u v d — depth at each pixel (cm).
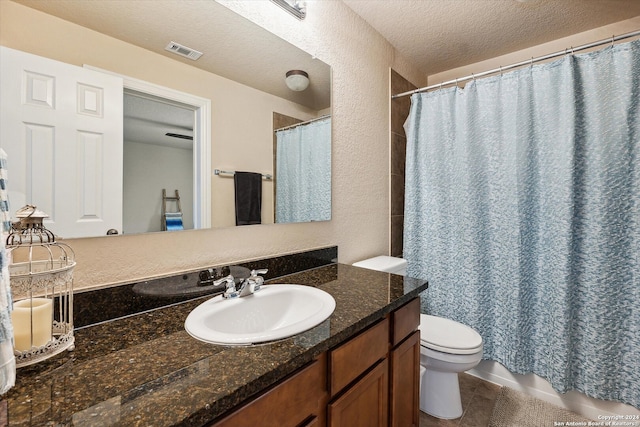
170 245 97
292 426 67
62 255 76
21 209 65
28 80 72
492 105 176
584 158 150
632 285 141
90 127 81
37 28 73
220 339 70
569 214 149
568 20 177
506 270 171
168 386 53
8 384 48
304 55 142
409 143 207
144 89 92
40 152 73
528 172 165
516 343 167
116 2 86
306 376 70
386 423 102
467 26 184
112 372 58
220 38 110
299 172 142
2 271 49
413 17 176
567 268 149
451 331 156
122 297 85
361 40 178
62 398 50
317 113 151
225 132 112
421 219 205
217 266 109
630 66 139
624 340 143
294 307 107
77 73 79
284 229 135
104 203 83
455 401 154
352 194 175
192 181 103
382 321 99
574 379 154
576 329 153
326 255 155
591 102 148
